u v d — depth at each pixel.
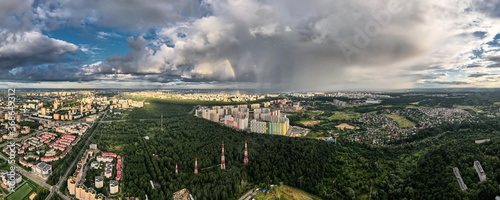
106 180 191.25
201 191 165.88
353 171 198.12
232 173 196.38
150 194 168.38
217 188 170.50
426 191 149.88
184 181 179.50
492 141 199.12
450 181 148.62
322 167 199.25
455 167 162.50
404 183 169.88
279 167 199.25
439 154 197.50
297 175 191.25
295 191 175.62
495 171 148.88
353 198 158.62
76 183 183.62
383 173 192.25
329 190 170.88
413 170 191.50
